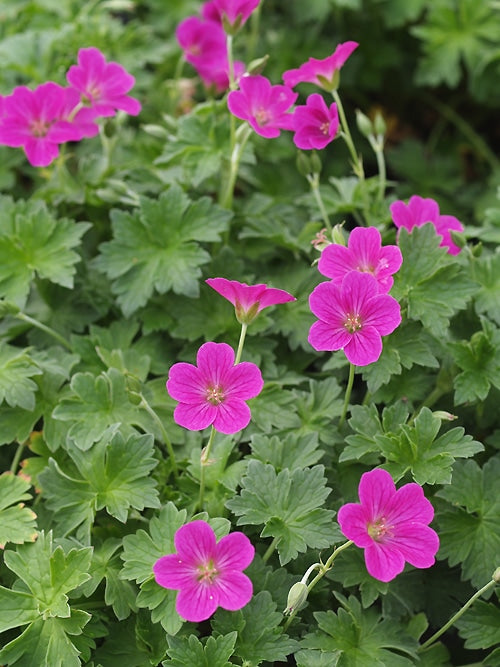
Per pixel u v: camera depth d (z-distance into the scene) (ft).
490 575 2.10
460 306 2.16
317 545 2.04
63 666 1.99
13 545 2.13
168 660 1.98
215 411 1.97
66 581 2.02
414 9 3.13
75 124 2.40
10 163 2.70
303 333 2.38
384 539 1.93
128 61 2.89
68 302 2.46
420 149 3.17
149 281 2.36
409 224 2.25
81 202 2.51
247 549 1.90
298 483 2.08
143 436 2.13
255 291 2.00
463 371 2.19
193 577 1.90
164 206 2.40
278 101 2.27
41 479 2.13
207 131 2.51
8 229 2.43
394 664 2.02
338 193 2.62
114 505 2.10
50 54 2.81
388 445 2.08
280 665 2.13
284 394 2.26
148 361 2.34
